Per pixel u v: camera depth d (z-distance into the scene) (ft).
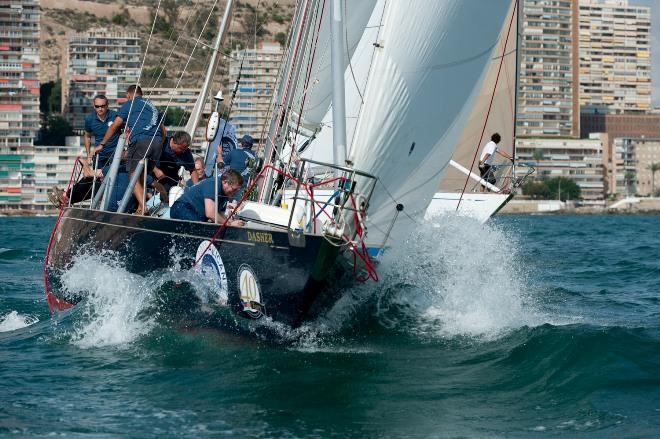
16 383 34.78
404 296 42.29
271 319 38.04
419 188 40.93
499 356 37.37
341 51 37.47
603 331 39.01
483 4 40.40
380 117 37.91
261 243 37.35
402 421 30.07
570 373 34.71
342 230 35.76
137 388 33.94
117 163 46.85
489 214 82.58
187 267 40.19
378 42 37.83
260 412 30.99
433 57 38.70
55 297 51.67
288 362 36.96
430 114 39.42
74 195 52.90
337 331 39.42
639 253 103.91
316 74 50.21
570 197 596.70
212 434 28.91
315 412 31.07
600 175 625.41
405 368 36.06
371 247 40.24
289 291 37.04
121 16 635.25
